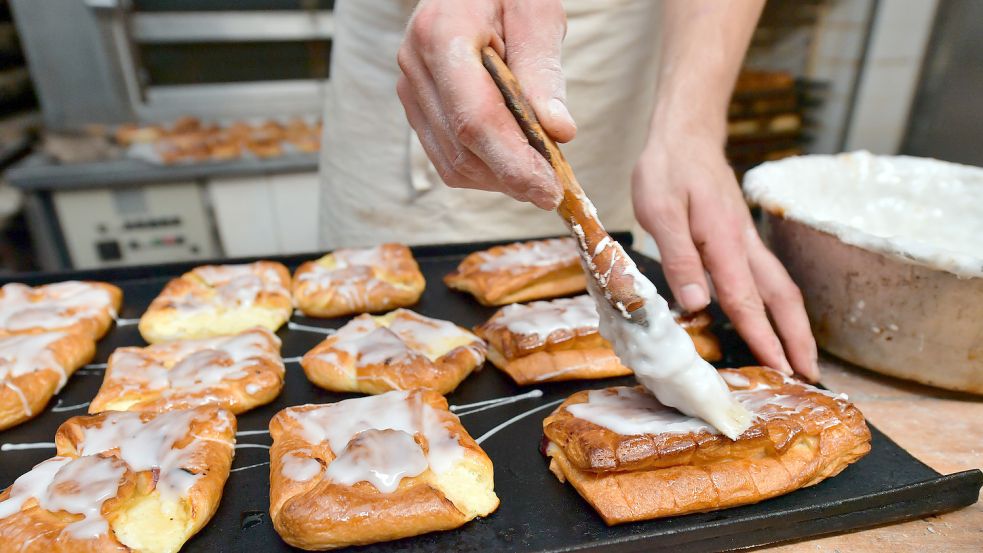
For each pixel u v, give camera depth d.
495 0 0.40
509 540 0.37
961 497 0.39
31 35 1.04
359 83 0.66
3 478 0.42
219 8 1.10
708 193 0.49
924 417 0.46
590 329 0.50
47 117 1.12
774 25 1.03
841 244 0.47
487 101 0.36
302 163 1.00
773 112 1.03
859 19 0.92
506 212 0.69
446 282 0.59
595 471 0.38
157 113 1.16
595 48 0.64
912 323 0.46
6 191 0.94
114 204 0.96
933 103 0.90
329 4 1.13
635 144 0.71
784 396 0.43
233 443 0.43
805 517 0.38
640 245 0.74
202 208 1.00
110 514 0.38
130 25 1.08
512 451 0.43
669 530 0.37
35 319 0.51
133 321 0.55
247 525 0.39
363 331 0.52
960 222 0.56
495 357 0.50
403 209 0.69
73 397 0.48
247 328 0.53
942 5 0.85
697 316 0.51
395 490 0.38
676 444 0.39
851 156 0.59
